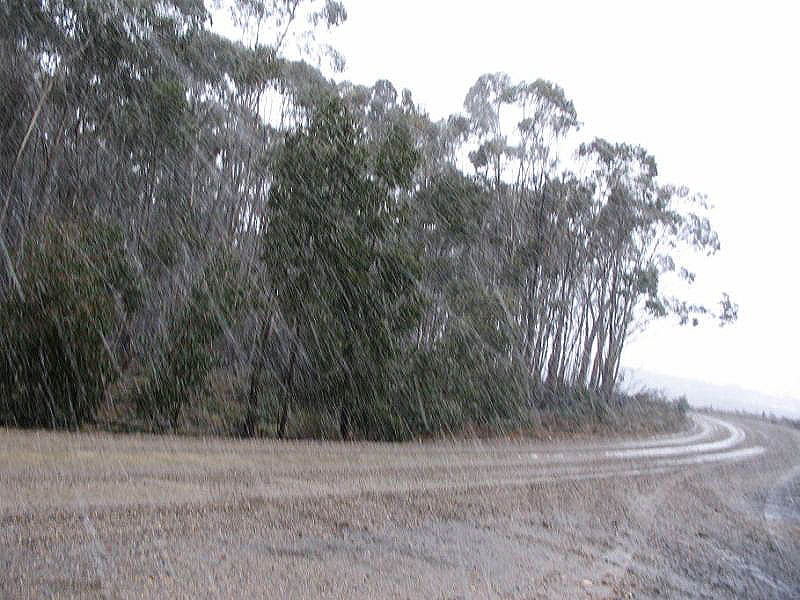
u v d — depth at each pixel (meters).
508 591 7.15
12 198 24.27
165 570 6.16
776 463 26.02
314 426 23.06
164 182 28.94
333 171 22.56
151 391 19.73
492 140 36.88
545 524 10.49
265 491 9.93
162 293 24.16
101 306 17.72
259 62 29.00
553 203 39.53
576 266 43.94
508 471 15.61
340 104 23.41
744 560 10.15
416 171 26.88
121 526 7.18
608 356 48.81
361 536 8.29
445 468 14.95
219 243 25.81
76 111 25.48
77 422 17.30
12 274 17.81
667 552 9.90
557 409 38.53
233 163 31.33
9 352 16.73
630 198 42.31
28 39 22.92
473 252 33.53
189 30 24.94
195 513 8.11
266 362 24.20
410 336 24.53
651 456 23.08
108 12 23.02
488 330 28.67
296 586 6.31
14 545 6.21
